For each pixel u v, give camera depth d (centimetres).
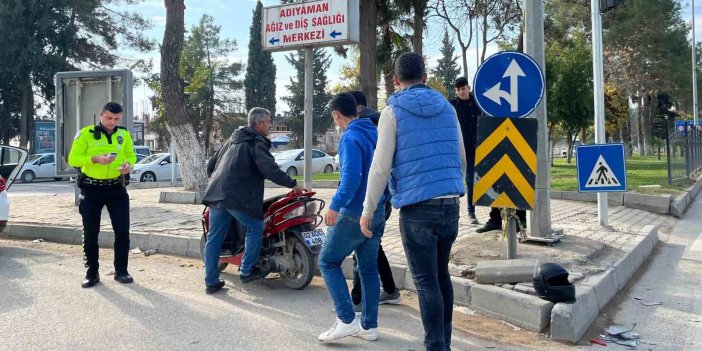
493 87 583
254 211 578
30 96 4181
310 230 611
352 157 426
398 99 388
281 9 785
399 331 478
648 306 555
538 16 682
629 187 1484
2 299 555
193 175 1305
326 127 7481
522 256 614
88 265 605
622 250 694
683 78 3822
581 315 475
